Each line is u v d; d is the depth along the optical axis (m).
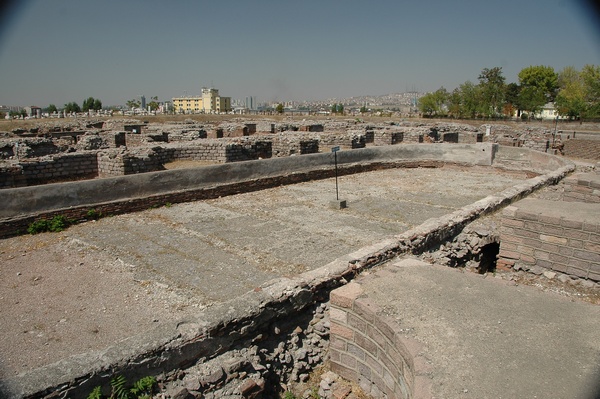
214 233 9.60
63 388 3.81
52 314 6.04
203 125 29.89
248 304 5.30
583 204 8.21
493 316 4.59
